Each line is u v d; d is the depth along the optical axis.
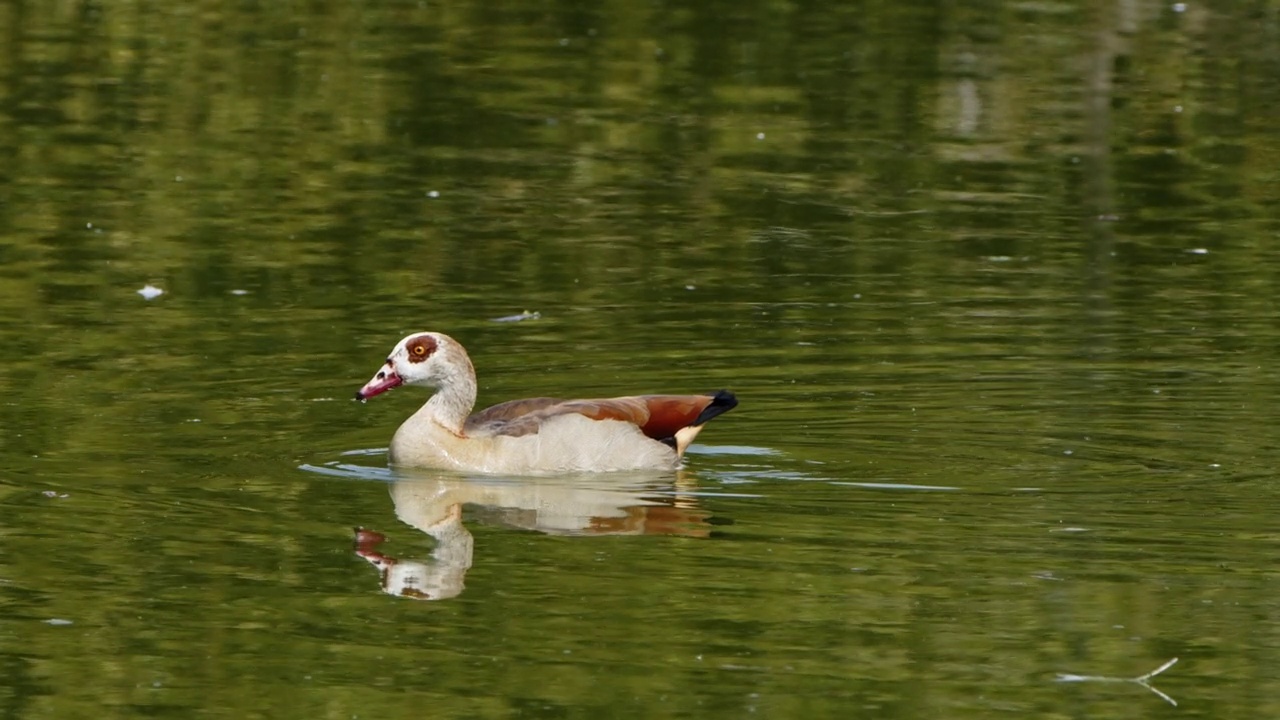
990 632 11.52
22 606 11.81
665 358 17.83
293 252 21.66
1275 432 15.59
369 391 15.08
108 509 13.62
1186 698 10.59
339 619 11.71
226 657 11.09
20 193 23.95
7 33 33.25
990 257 21.73
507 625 11.60
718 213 23.77
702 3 36.62
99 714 10.35
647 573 12.48
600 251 21.94
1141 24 35.16
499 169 25.80
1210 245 22.36
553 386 17.00
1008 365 17.55
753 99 29.92
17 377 16.83
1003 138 27.92
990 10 36.22
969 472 14.68
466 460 14.81
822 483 14.48
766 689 10.67
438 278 20.69
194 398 16.41
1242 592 12.12
